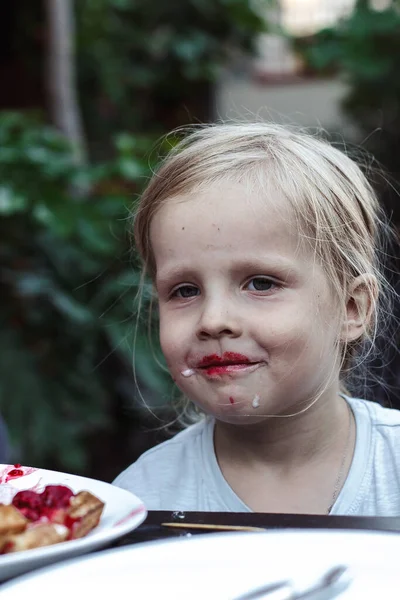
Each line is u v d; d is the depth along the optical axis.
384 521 0.72
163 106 5.26
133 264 1.85
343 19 5.13
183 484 1.21
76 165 2.78
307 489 1.16
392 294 1.43
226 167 1.11
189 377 1.07
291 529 0.65
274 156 1.15
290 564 0.59
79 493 0.70
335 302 1.12
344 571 0.56
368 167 2.09
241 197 1.06
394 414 1.25
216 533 0.64
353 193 1.24
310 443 1.16
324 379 1.11
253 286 1.05
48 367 2.86
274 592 0.53
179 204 1.08
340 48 4.99
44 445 2.75
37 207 2.65
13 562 0.59
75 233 2.71
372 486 1.14
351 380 1.42
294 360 1.05
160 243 1.10
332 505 1.14
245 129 1.29
